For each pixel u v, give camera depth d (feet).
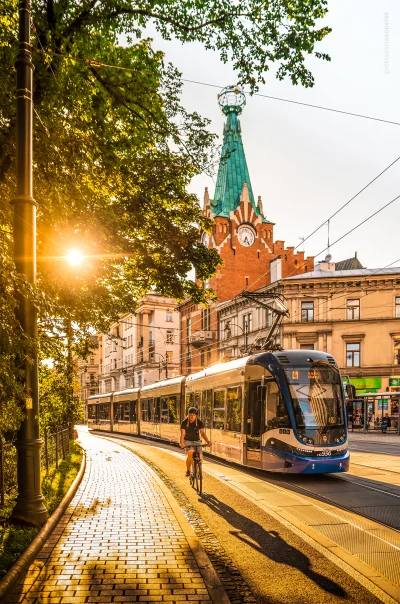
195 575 19.38
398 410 127.95
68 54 38.75
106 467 53.26
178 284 58.29
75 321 45.98
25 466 26.02
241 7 40.60
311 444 45.68
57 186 39.01
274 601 17.71
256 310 158.30
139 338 246.27
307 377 48.49
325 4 39.52
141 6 40.81
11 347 22.43
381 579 19.70
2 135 35.40
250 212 192.65
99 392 314.14
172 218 56.75
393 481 43.96
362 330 143.95
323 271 154.51
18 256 26.58
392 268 148.46
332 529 27.58
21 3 27.48
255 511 31.94
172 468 53.47
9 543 22.18
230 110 202.90
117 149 47.24
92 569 19.97
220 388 62.28
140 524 27.09
